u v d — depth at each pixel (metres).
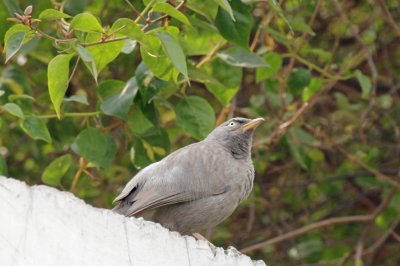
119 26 9.61
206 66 12.59
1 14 11.52
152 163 11.96
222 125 11.71
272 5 11.00
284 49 15.83
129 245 7.25
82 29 9.52
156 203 10.51
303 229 16.45
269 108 15.96
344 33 18.25
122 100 11.76
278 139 15.30
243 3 11.51
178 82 11.91
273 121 15.61
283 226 18.36
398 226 18.58
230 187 10.87
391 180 16.42
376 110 18.44
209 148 11.10
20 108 11.20
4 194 6.70
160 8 9.65
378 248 17.45
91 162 12.03
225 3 9.55
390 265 18.91
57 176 12.51
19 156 17.73
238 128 11.57
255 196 18.17
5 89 13.14
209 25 11.52
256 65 12.31
